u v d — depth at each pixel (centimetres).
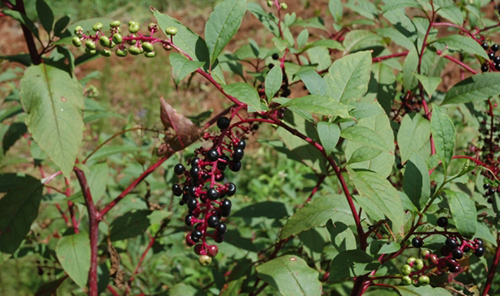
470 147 295
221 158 176
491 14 685
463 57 350
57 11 1231
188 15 1235
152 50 177
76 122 222
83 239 257
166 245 389
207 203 171
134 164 394
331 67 200
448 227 204
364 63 199
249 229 387
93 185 304
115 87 1029
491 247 278
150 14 1241
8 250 249
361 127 180
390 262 283
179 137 185
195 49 187
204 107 1004
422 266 179
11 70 416
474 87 235
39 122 219
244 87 173
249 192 656
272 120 186
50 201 351
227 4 187
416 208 188
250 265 272
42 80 224
